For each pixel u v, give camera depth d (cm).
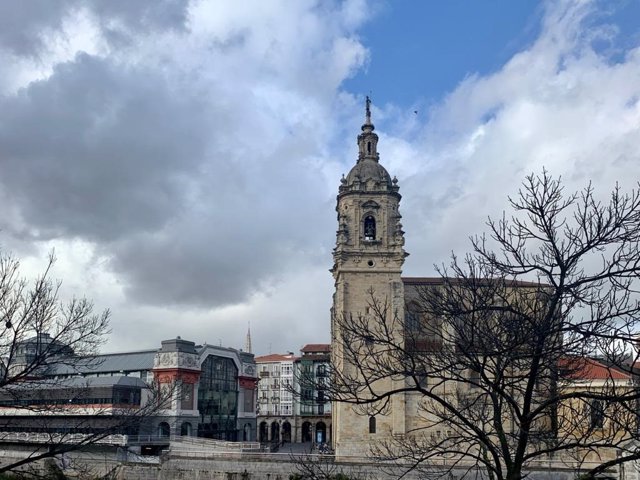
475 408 2575
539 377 1864
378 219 8125
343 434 7331
